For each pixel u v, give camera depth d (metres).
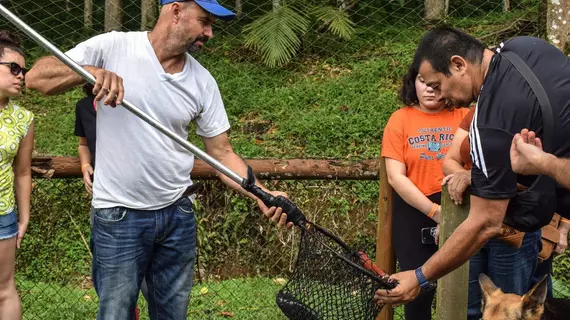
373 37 9.75
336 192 6.08
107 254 3.63
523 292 3.91
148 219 3.64
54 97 8.73
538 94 2.80
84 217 5.00
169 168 3.62
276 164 4.52
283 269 5.98
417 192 4.03
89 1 9.80
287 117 8.22
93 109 3.91
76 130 4.05
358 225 6.04
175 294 3.80
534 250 3.91
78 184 4.92
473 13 10.40
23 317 5.12
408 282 3.12
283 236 6.03
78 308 5.25
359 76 8.80
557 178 2.61
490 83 2.88
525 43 2.93
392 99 8.26
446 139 4.12
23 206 4.06
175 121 3.61
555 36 6.63
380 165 4.37
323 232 3.37
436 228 4.00
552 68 2.85
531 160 2.64
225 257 6.10
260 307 5.43
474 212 2.94
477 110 2.90
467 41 3.03
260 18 9.13
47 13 9.93
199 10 3.48
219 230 6.10
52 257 5.12
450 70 3.03
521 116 2.80
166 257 3.77
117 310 3.66
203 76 3.74
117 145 3.56
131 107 3.32
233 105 8.39
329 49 9.45
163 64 3.56
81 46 3.51
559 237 4.15
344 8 9.92
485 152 2.84
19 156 4.00
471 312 3.99
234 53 9.27
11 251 3.96
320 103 8.44
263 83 8.86
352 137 7.77
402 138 4.14
